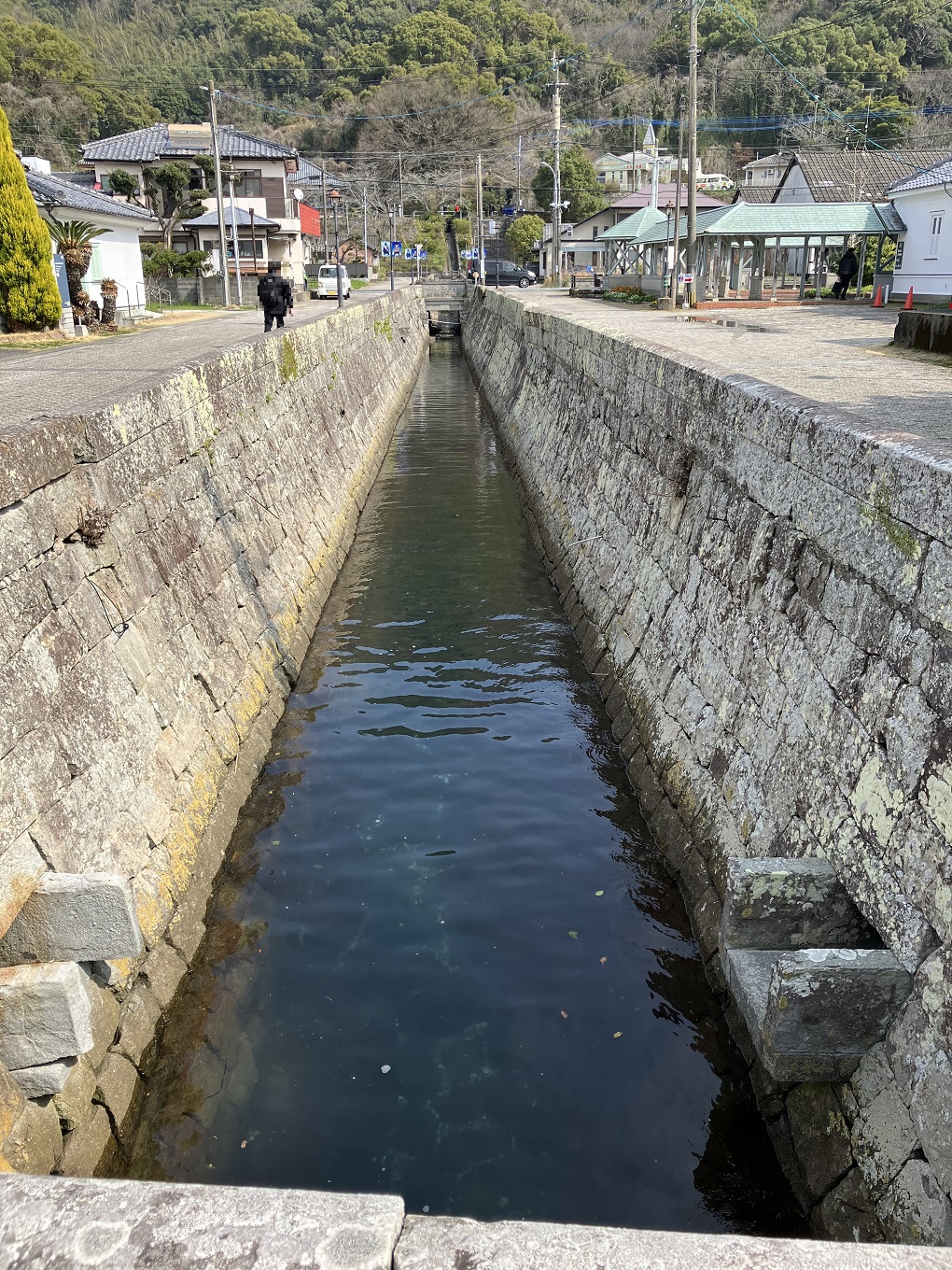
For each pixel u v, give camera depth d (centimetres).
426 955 717
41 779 564
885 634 525
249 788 931
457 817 906
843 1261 248
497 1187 526
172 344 2286
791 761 620
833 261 4297
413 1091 595
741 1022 620
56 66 7231
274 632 1176
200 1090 593
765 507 720
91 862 597
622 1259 249
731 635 782
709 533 883
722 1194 518
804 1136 509
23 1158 459
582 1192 525
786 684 653
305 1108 581
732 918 524
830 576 612
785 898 518
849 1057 463
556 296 4397
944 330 1535
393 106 9650
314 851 849
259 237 5072
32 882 522
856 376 1267
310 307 4131
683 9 3022
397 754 1030
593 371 1554
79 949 518
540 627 1403
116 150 5153
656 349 1128
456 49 9938
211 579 1000
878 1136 442
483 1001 670
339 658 1291
